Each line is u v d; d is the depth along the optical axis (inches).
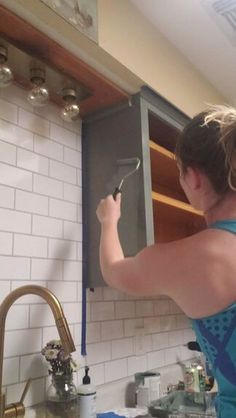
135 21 67.6
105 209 48.3
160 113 68.4
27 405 50.0
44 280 55.9
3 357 46.8
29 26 46.5
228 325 28.4
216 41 82.1
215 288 28.6
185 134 34.6
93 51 53.6
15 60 51.1
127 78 60.4
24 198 55.2
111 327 66.5
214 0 69.8
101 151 65.6
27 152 56.9
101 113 66.7
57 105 63.4
